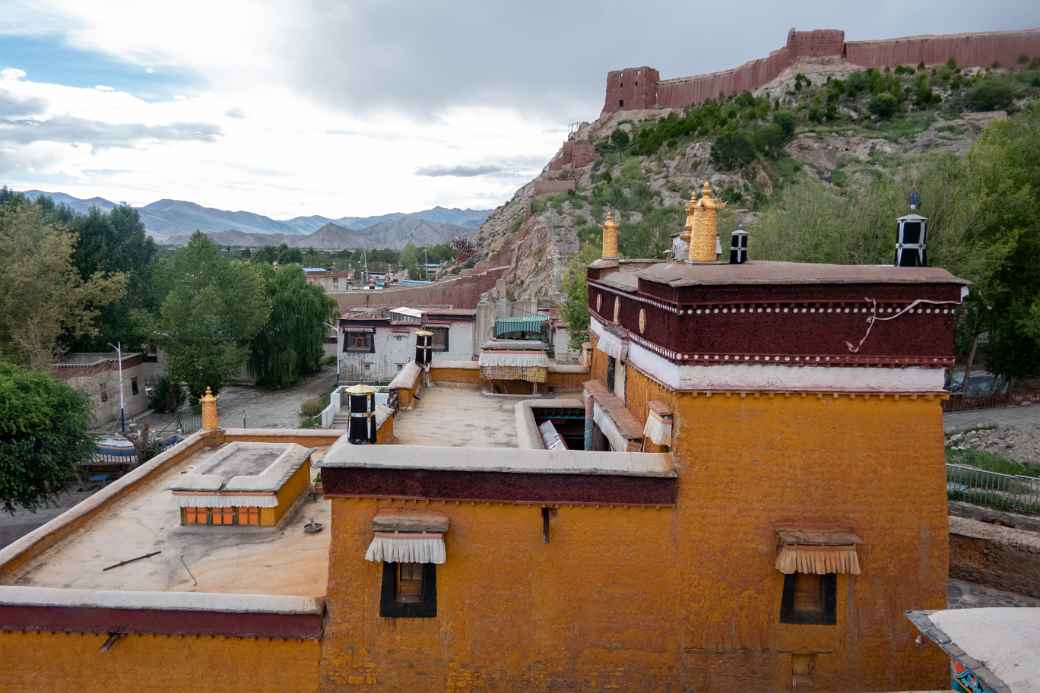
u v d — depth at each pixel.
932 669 8.26
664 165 91.94
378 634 8.35
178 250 45.66
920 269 8.17
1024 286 27.27
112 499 12.20
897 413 8.04
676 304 7.91
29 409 24.62
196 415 42.19
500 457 8.24
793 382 7.99
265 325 48.84
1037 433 23.12
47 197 52.62
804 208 28.62
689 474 8.15
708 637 8.34
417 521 8.03
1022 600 12.46
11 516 27.80
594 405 12.05
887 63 104.25
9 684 8.27
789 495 8.12
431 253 169.38
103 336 45.09
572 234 75.19
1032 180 28.59
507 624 8.38
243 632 8.23
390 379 45.41
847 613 8.26
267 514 11.26
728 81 120.88
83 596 8.20
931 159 32.97
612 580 8.32
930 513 8.12
